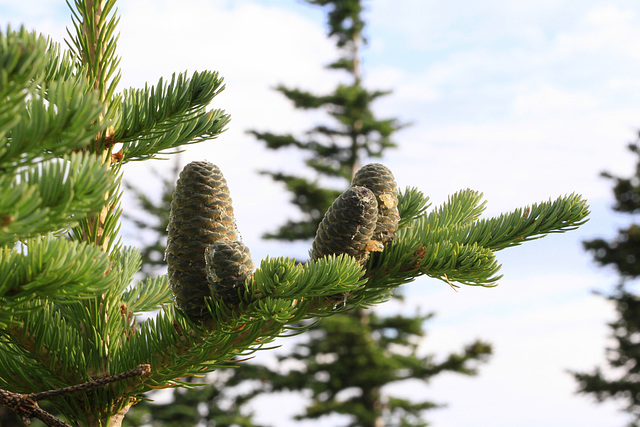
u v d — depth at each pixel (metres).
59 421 1.23
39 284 1.19
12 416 6.72
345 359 8.00
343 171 8.75
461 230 1.35
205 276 1.28
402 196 1.43
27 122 1.19
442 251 1.32
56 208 1.18
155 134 1.34
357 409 7.95
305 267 1.27
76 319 1.31
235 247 1.27
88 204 1.19
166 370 1.30
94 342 1.30
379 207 1.33
